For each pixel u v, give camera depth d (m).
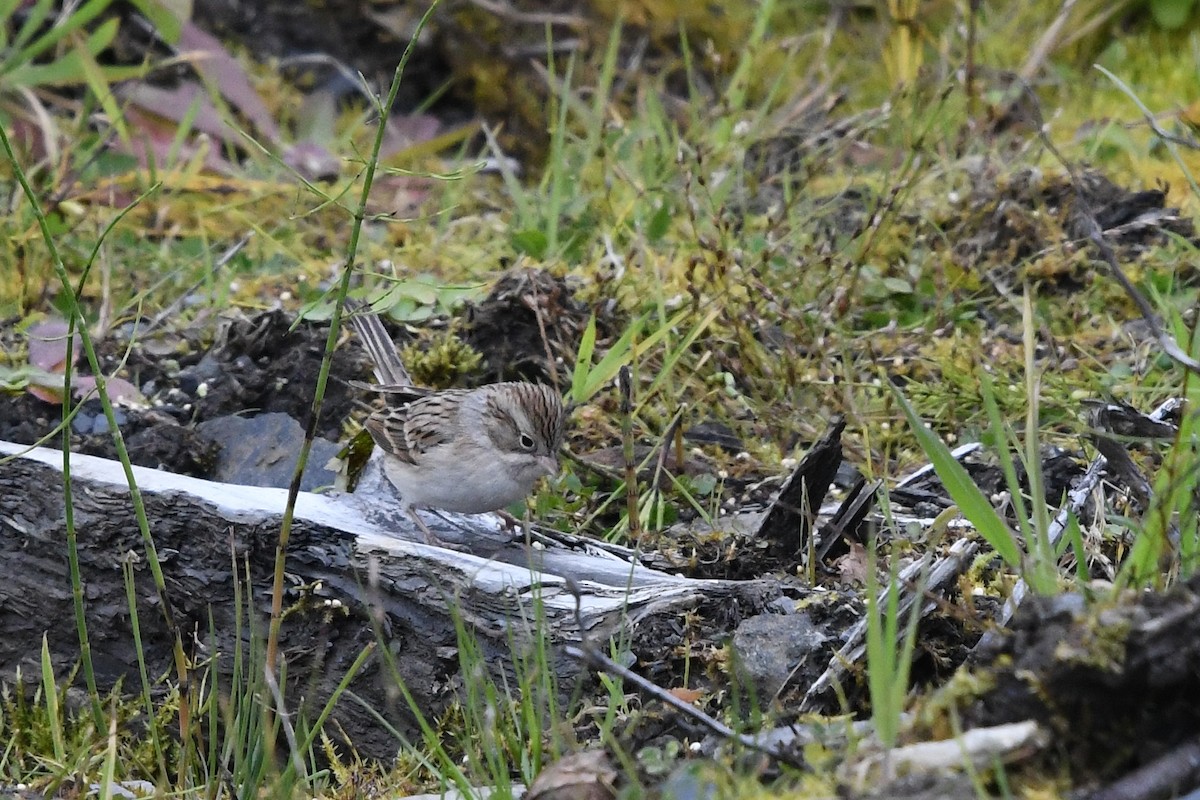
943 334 11.95
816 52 18.02
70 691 8.81
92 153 14.95
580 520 10.22
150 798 7.39
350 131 16.11
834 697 7.19
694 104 15.02
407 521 9.38
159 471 8.79
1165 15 17.53
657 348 11.77
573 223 13.91
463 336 11.84
